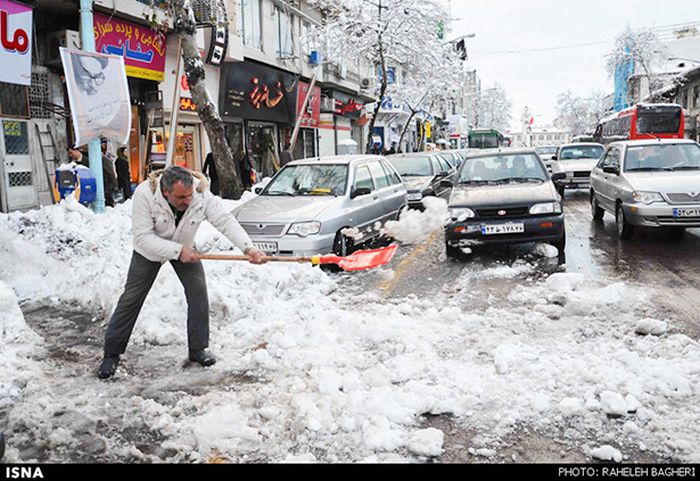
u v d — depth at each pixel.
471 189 9.18
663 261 8.16
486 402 3.94
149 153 15.27
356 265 4.61
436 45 27.69
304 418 3.76
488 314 5.88
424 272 8.05
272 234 8.01
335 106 29.50
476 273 7.84
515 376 4.29
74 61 9.83
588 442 3.43
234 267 6.86
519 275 7.63
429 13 25.84
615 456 3.24
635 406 3.74
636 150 10.58
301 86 25.27
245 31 20.55
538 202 8.37
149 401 4.05
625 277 7.30
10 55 10.33
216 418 3.75
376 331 5.22
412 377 4.32
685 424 3.55
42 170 12.27
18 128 11.66
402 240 7.25
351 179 9.26
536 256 8.84
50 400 4.15
